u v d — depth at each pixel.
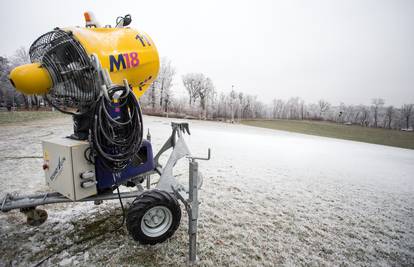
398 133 40.91
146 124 17.59
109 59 2.08
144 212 2.12
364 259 2.53
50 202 2.14
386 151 15.78
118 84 2.24
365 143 21.75
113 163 2.18
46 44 2.03
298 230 3.06
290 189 4.85
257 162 7.37
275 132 24.52
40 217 2.32
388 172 7.89
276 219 3.34
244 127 28.64
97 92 1.98
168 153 7.25
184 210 3.30
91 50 1.96
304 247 2.66
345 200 4.47
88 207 3.09
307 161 8.52
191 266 2.12
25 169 4.69
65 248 2.24
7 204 2.02
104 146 2.09
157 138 9.84
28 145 7.02
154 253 2.25
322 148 13.44
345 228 3.25
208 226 2.92
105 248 2.28
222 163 6.74
